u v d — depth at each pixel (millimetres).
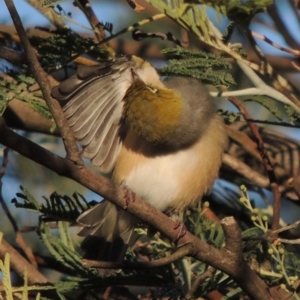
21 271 10672
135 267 8078
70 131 7430
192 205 10805
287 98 8930
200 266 9938
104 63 8484
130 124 9062
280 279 9680
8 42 10523
